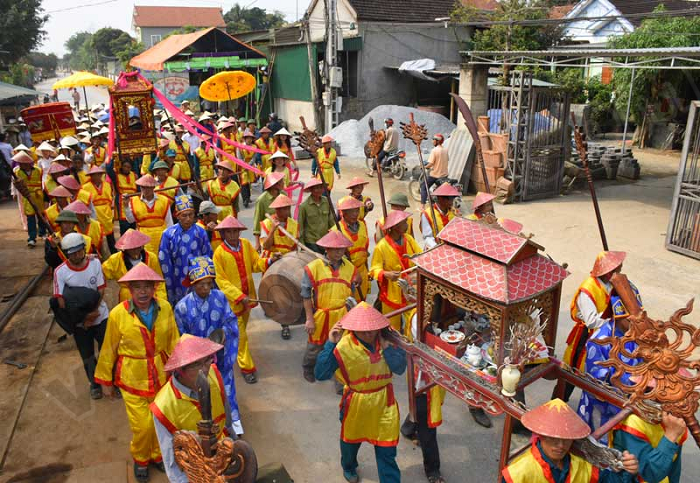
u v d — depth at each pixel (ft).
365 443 15.99
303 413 17.37
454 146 47.03
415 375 13.14
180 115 35.53
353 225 20.36
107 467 14.90
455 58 77.56
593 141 66.49
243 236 35.60
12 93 55.01
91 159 39.91
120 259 17.85
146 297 13.84
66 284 17.28
